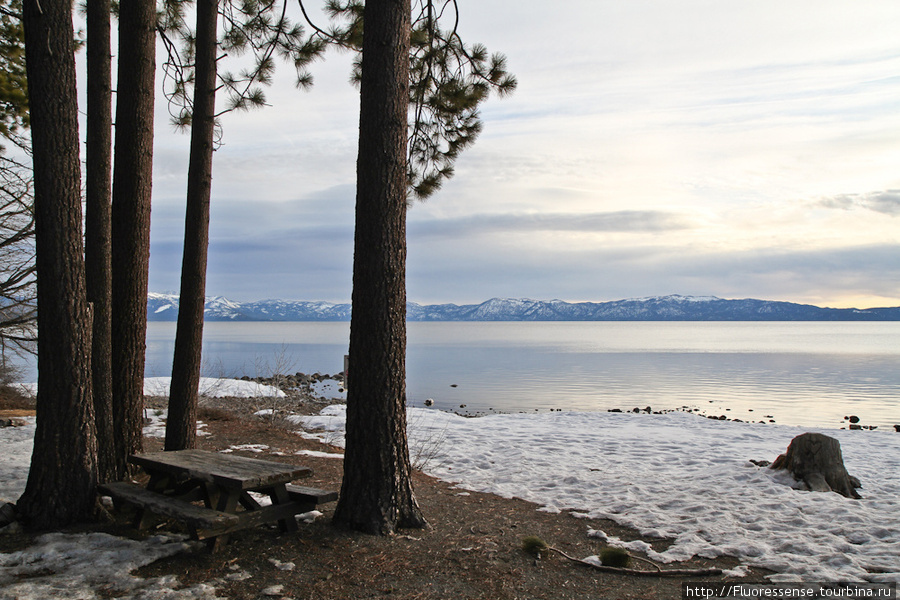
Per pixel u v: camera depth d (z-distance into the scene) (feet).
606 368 136.56
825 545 15.60
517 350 227.61
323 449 31.48
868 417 63.67
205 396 56.18
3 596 11.25
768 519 18.15
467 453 31.60
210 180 22.79
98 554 13.41
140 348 21.07
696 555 15.34
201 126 22.29
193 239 22.43
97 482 16.08
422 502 20.13
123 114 20.39
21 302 37.86
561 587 13.08
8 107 29.25
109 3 19.47
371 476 15.99
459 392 84.69
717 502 20.29
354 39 25.49
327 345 252.83
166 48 26.43
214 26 22.53
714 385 97.76
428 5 22.88
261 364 130.31
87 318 16.01
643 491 22.34
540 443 35.17
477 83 25.43
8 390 49.75
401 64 16.37
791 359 174.09
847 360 168.76
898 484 24.53
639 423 46.03
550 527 17.81
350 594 12.19
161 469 15.19
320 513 17.33
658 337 424.05
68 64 15.33
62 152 15.20
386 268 16.06
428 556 14.44
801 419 62.23
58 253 15.28
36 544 14.03
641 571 14.02
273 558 13.76
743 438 38.55
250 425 38.37
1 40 28.37
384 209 16.05
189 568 13.03
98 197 18.94
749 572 14.12
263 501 18.76
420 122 26.37
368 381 16.07
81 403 15.74
